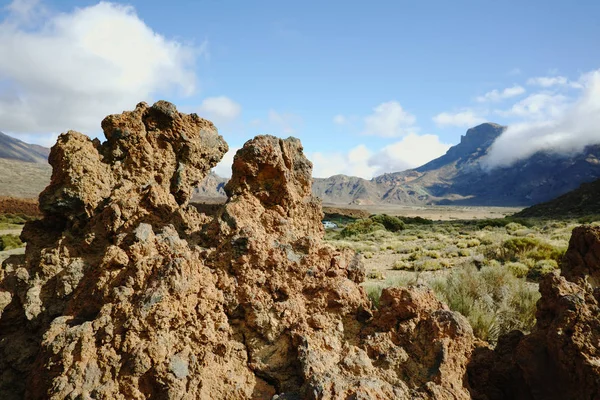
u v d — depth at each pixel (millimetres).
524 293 10000
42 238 5629
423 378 3738
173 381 3430
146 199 5445
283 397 3465
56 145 5719
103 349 3568
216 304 4133
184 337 3791
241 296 4297
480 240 27188
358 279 5027
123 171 5848
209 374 3623
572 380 3723
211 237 4996
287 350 4035
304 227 5828
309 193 6074
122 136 5891
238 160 5430
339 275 4816
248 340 4121
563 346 3814
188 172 6242
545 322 4254
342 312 4473
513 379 4223
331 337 4094
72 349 3561
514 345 4625
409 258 21438
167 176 6039
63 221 5695
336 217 75688
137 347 3559
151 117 6160
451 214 157625
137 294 3967
